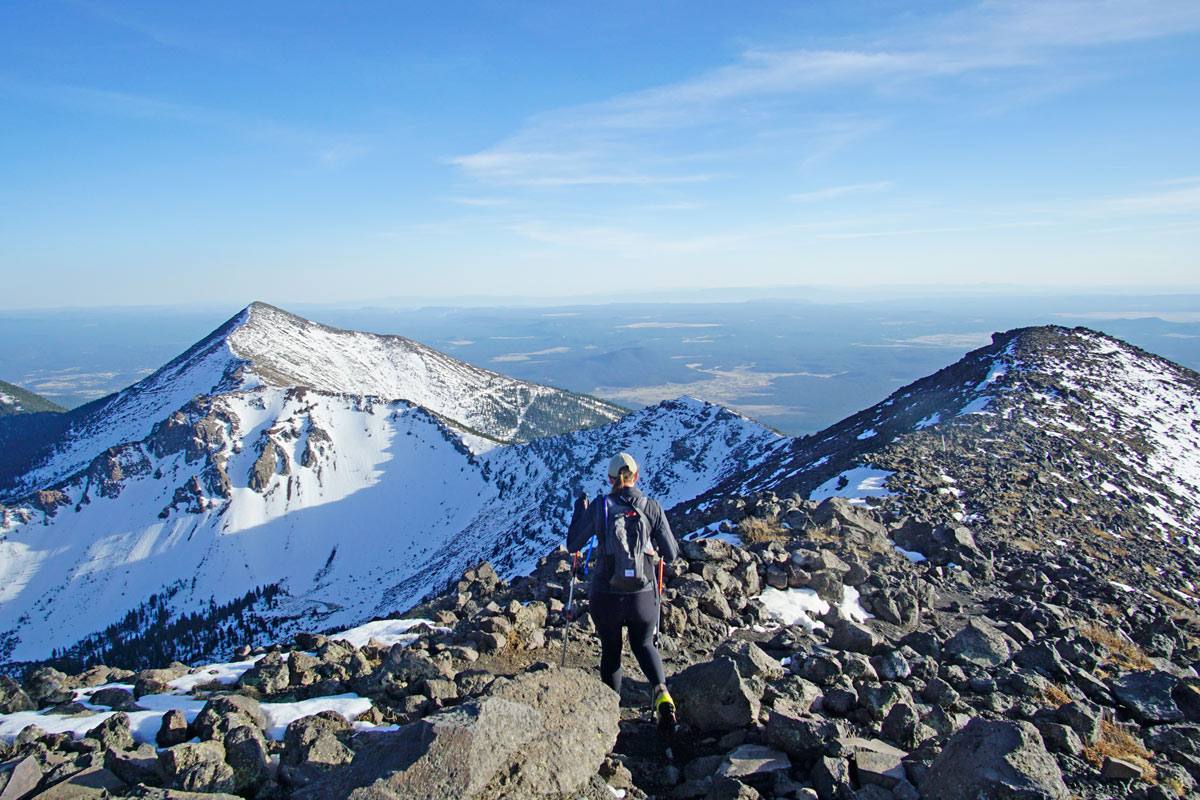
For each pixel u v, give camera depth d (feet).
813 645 29.81
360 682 23.81
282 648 30.86
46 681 24.91
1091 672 29.71
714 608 32.83
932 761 18.12
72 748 18.38
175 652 514.27
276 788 16.24
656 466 619.67
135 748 18.45
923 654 29.84
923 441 117.39
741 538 47.26
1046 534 70.85
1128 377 181.47
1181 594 59.67
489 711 15.72
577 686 19.04
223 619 566.77
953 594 45.27
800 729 19.63
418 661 23.88
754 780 18.39
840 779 17.66
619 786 17.72
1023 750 15.78
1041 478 94.68
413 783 13.76
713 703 21.45
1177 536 84.53
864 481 88.48
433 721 15.19
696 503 209.36
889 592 39.06
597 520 22.26
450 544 628.69
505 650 28.19
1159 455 128.67
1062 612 40.11
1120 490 99.96
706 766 19.31
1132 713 25.05
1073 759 20.25
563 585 36.86
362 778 14.37
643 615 21.50
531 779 15.02
